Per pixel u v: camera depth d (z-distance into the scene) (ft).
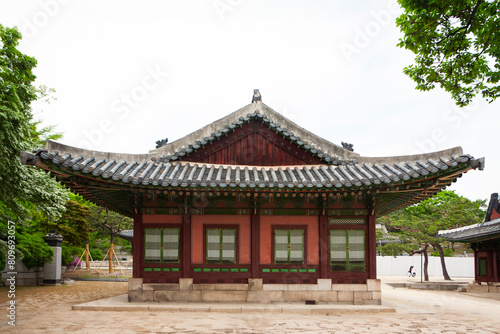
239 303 53.31
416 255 204.85
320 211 55.88
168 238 55.62
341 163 55.62
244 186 49.01
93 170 46.21
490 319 49.24
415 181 48.67
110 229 159.12
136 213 55.57
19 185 54.54
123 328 38.40
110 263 146.30
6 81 48.29
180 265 55.06
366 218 55.93
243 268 55.11
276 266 55.11
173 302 53.72
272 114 60.85
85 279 118.52
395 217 191.21
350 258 55.26
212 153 57.67
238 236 55.88
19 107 49.83
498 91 33.65
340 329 39.32
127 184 49.47
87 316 45.37
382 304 58.54
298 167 57.36
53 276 96.73
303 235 55.88
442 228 144.87
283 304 52.90
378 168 53.06
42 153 43.01
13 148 48.57
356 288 54.49
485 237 100.27
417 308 56.18
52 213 69.05
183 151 55.62
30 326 39.29
